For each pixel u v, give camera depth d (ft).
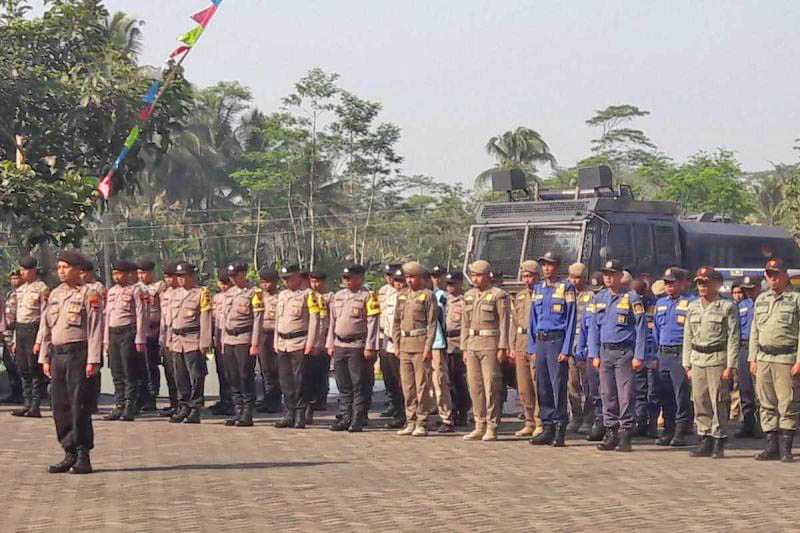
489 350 49.19
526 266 49.96
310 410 55.88
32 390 58.90
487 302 49.24
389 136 221.25
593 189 61.52
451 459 42.91
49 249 75.51
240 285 55.26
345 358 52.80
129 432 52.08
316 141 220.64
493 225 60.80
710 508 32.60
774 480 37.86
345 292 53.06
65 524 30.19
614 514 31.65
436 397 54.19
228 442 48.32
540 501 33.71
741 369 51.67
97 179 70.28
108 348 58.08
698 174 224.94
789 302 42.65
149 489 35.70
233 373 55.21
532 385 50.29
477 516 31.35
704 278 44.06
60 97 70.79
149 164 213.46
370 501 33.63
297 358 54.03
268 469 40.11
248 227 222.89
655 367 49.47
